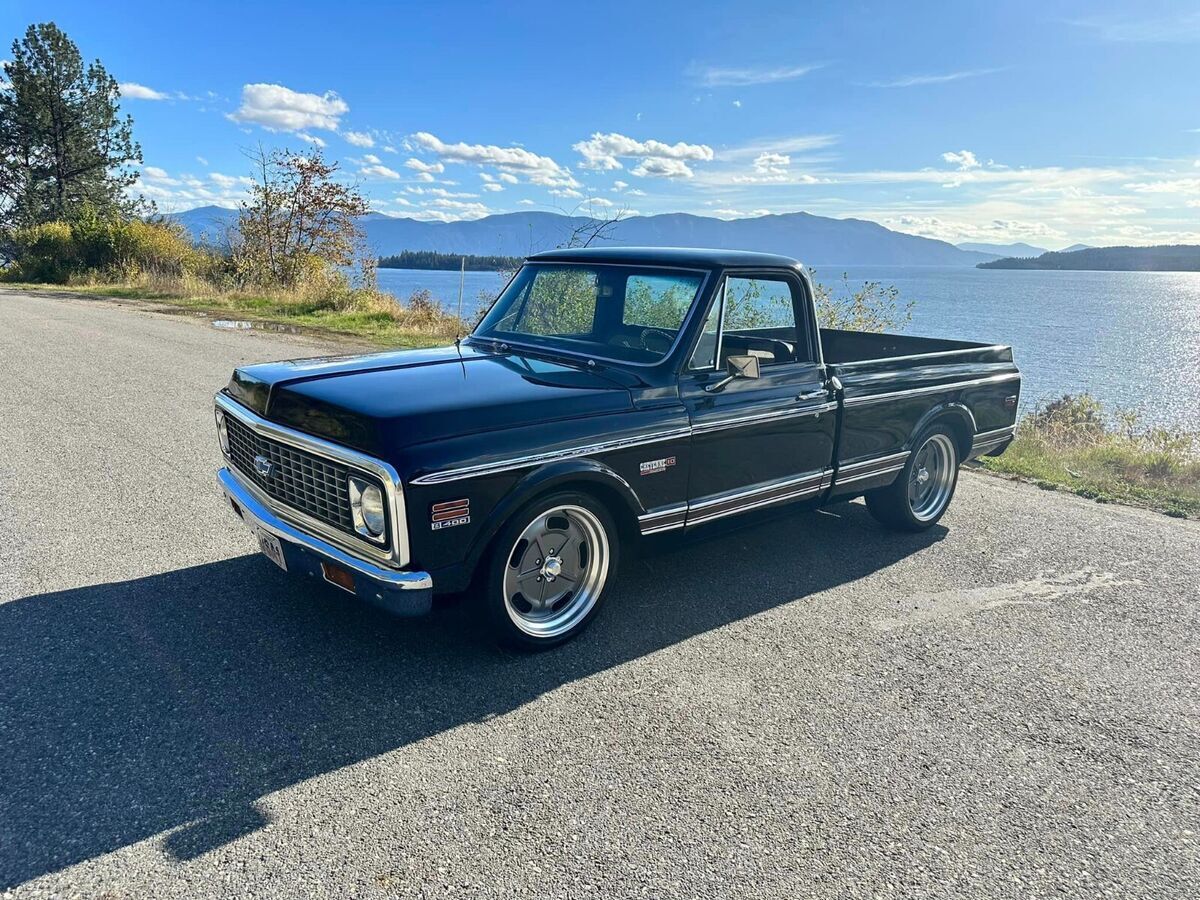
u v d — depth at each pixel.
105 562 4.50
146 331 14.94
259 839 2.46
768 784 2.86
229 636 3.74
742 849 2.53
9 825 2.47
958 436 5.86
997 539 5.71
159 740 2.94
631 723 3.21
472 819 2.60
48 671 3.37
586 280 4.57
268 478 3.66
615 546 3.92
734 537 5.57
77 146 45.16
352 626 3.89
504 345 4.60
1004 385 6.08
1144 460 8.30
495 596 3.49
